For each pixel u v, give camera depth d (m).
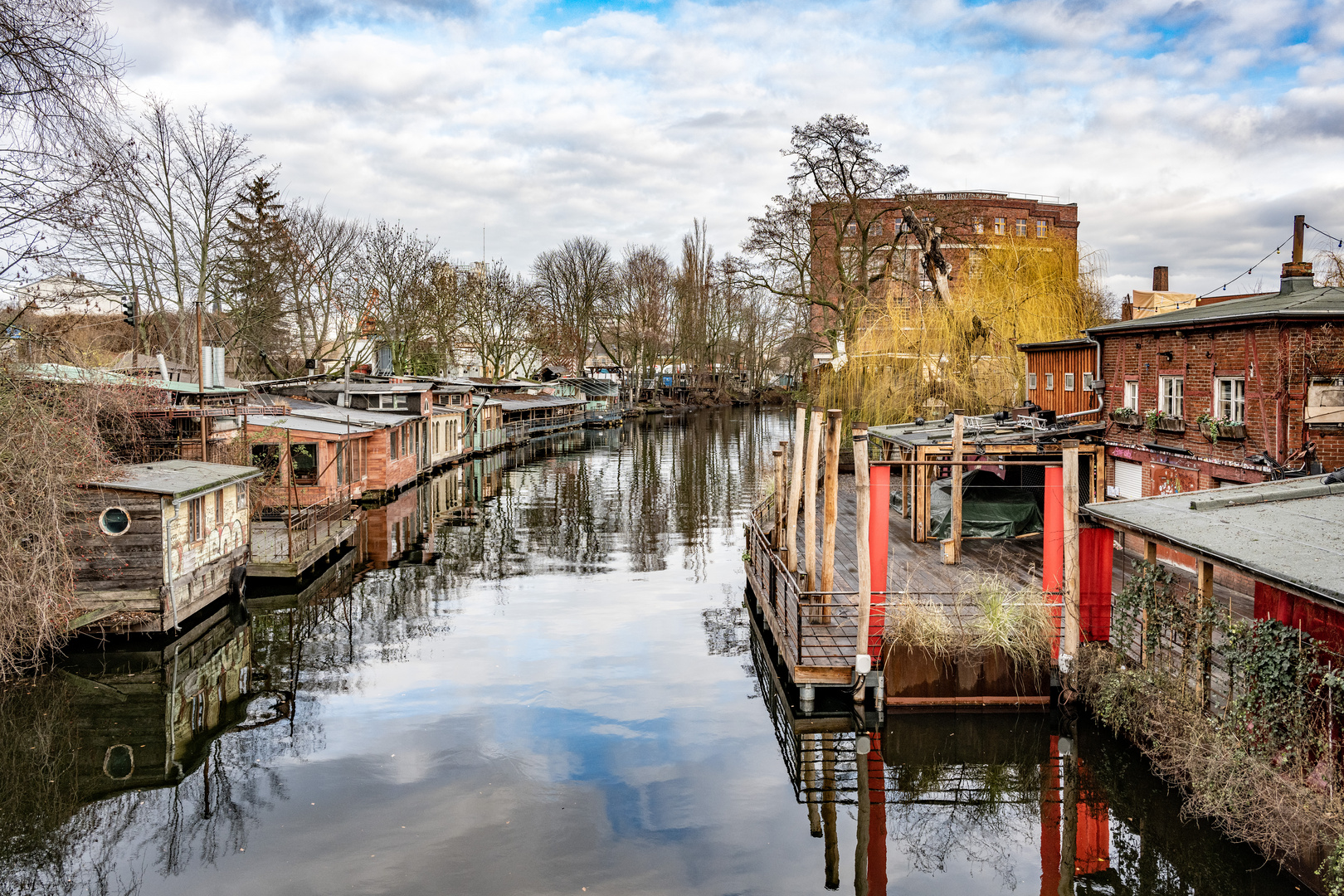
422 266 55.78
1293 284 16.92
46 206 13.16
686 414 91.75
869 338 33.12
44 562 13.87
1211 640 11.34
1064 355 23.94
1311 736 8.32
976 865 9.16
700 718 12.98
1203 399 16.39
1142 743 10.77
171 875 8.86
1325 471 13.92
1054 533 12.62
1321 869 7.75
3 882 8.81
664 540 27.28
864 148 38.88
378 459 34.03
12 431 13.40
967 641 12.42
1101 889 8.72
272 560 19.97
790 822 10.02
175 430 23.42
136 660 15.25
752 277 42.31
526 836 9.59
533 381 83.75
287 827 9.80
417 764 11.42
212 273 38.12
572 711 13.23
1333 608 7.54
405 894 8.48
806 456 21.36
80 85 13.17
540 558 24.48
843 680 12.30
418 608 19.12
